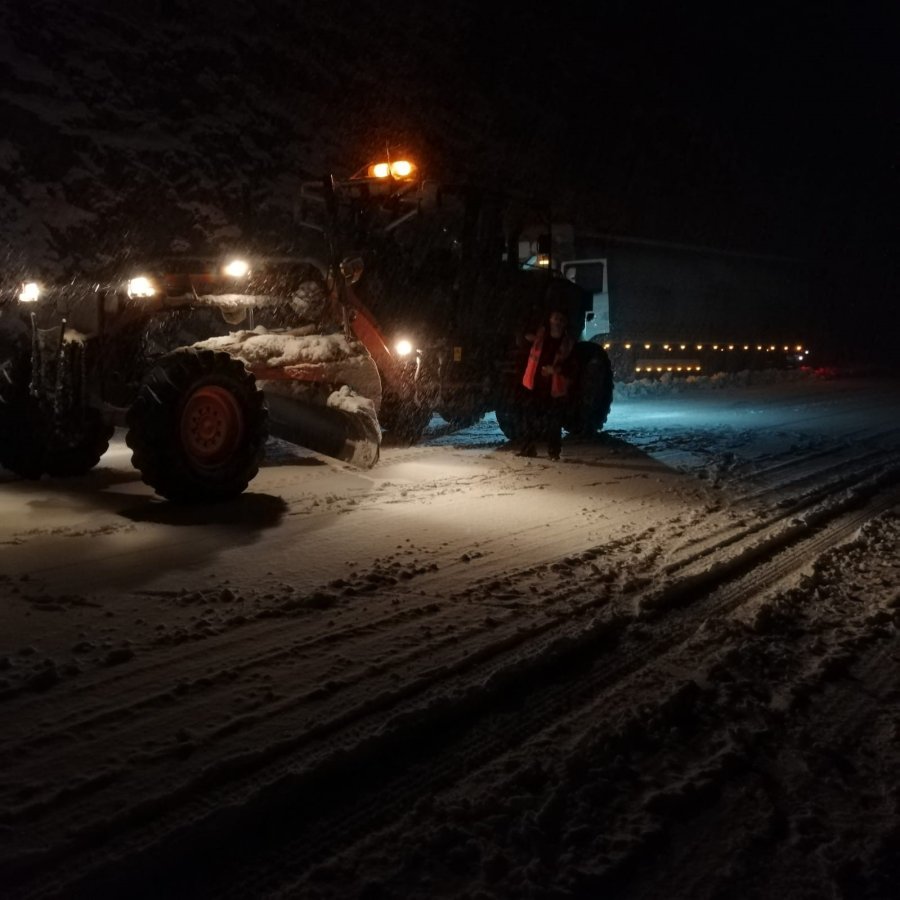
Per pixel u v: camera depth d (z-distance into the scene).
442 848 2.72
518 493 7.98
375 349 9.66
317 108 20.55
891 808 2.98
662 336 22.78
